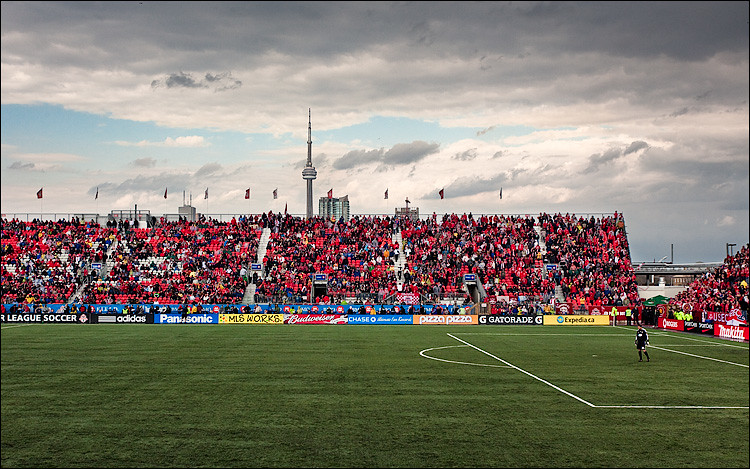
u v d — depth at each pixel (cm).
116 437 2356
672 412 2830
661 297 8538
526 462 2112
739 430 2527
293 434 2412
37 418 2633
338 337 6188
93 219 10888
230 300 9069
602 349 5316
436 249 10344
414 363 4294
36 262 9681
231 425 2536
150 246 10156
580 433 2464
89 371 3862
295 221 10975
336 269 9862
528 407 2903
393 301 9100
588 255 10200
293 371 3894
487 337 6397
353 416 2700
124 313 8219
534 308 8788
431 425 2561
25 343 5441
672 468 2070
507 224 10925
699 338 6456
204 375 3725
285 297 9031
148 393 3162
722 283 8419
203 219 10894
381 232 10769
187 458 2122
